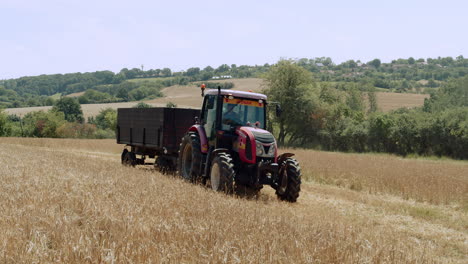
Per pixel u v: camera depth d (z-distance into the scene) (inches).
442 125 1423.5
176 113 579.5
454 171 725.3
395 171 663.1
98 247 179.3
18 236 195.3
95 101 5132.9
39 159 644.7
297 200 446.3
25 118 2913.4
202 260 179.5
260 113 478.9
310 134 1849.2
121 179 413.4
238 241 204.8
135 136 653.9
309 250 204.5
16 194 299.1
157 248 185.3
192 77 7322.8
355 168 684.1
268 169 425.7
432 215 392.2
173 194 331.6
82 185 358.6
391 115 1605.6
